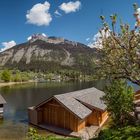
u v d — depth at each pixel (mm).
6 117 43500
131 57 12758
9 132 33406
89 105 35906
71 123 33219
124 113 25312
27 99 69062
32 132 17500
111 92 25531
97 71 14242
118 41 12766
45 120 37156
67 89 100750
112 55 13328
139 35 12344
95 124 35469
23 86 121500
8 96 76938
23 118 42344
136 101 30297
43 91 93250
